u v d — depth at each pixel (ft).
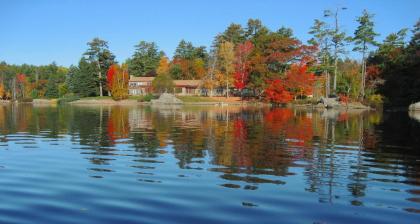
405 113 152.76
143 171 36.04
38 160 41.68
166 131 73.51
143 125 87.30
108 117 117.70
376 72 221.87
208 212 24.43
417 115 137.39
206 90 319.88
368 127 84.79
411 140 60.95
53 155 44.96
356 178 33.88
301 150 49.67
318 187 30.63
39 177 33.55
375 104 195.93
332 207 25.62
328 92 231.30
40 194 28.30
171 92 299.58
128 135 66.33
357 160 42.63
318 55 244.22
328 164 40.19
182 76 393.91
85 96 325.83
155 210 24.76
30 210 24.77
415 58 191.11
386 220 23.30
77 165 38.86
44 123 93.25
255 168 37.78
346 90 223.51
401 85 195.42
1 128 79.66
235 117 119.65
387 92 210.18
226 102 263.08
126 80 305.12
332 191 29.53
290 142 57.62
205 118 114.11
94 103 285.84
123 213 24.17
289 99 241.14
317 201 26.89
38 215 23.86
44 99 341.21
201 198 27.37
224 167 38.14
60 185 30.81
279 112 155.84
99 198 27.27
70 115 128.88
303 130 76.74
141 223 22.45
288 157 44.19
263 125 88.89
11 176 33.99
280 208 25.31
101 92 333.83
